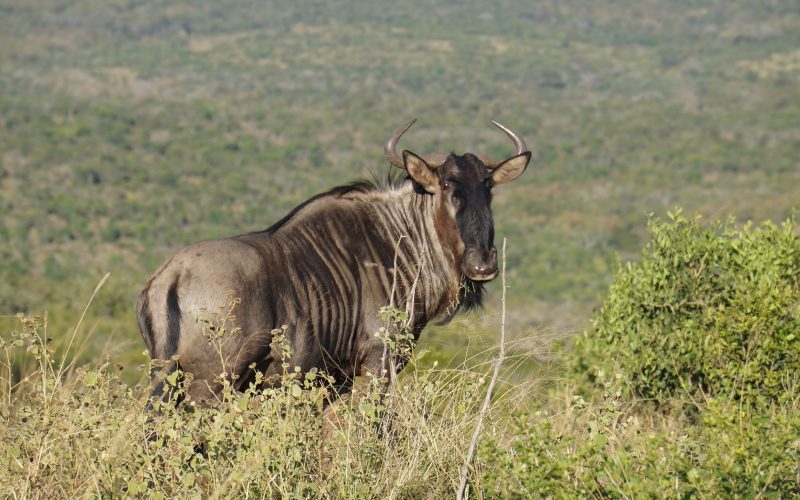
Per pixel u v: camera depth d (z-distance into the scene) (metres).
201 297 19.28
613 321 25.22
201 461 15.80
